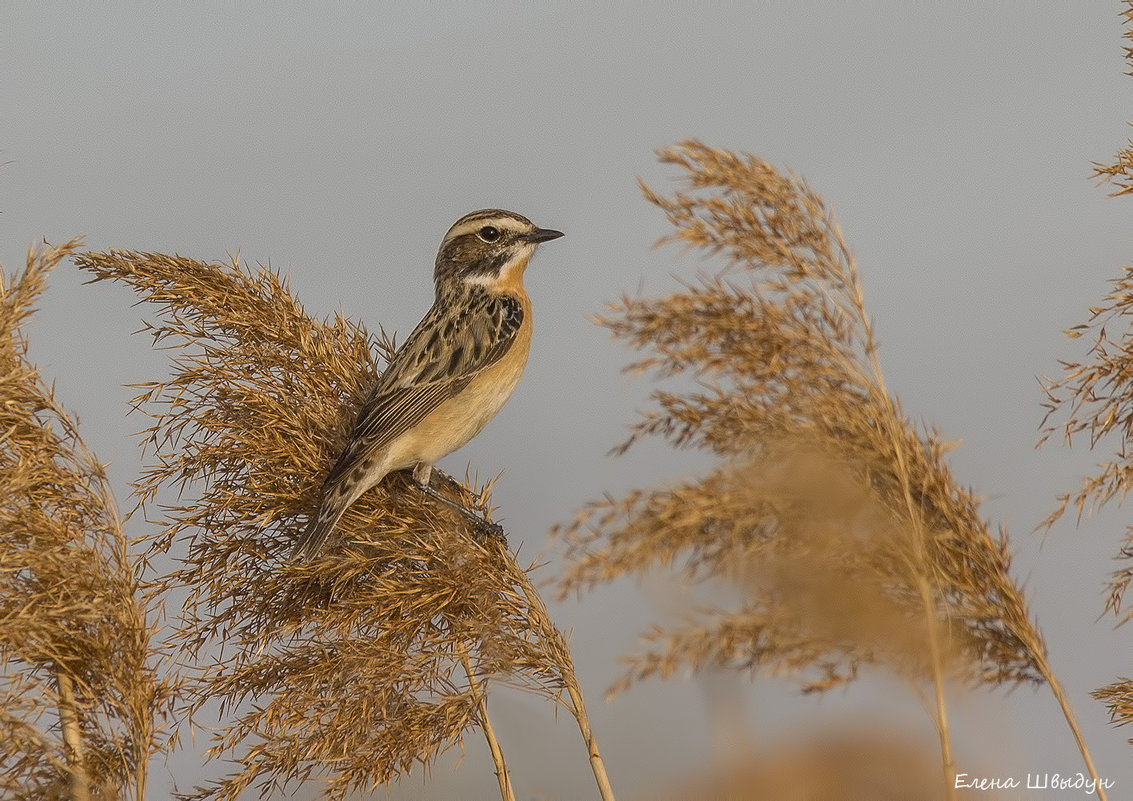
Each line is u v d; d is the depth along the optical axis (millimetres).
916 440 8734
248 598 11336
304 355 12273
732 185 8758
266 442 11609
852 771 8773
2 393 10234
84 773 9875
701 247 8719
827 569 8039
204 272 12148
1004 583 8633
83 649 9984
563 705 9969
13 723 9766
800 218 8797
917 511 8633
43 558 9961
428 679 10602
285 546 11586
